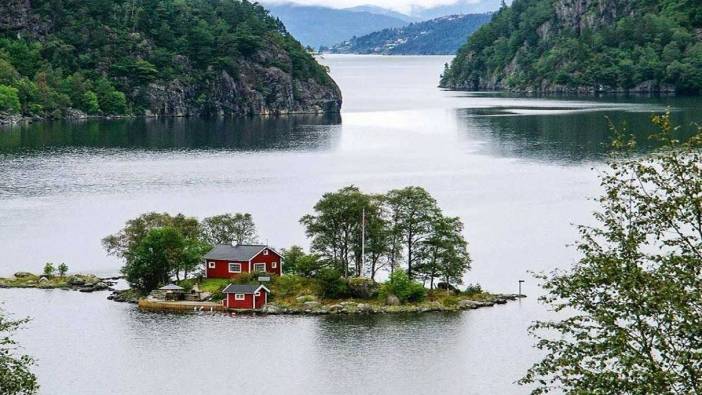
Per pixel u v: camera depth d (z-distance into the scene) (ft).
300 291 389.19
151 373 302.04
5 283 406.82
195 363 311.27
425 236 407.44
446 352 317.83
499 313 361.92
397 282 378.12
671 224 140.26
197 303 377.71
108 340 334.85
